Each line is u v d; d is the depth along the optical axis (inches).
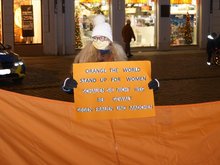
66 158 173.0
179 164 178.9
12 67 621.0
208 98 523.2
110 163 175.3
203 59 945.5
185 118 180.7
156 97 526.3
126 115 176.4
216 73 727.7
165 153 177.6
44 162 171.6
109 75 175.5
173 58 979.9
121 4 1123.3
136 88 176.7
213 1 1177.4
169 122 179.9
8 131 170.1
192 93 553.3
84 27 1112.8
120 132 176.4
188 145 180.2
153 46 1165.7
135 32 1154.7
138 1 1150.3
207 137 180.2
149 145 177.6
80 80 174.7
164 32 1154.7
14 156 170.1
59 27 1066.1
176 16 1173.7
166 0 1149.7
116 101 175.9
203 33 1182.3
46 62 928.9
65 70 796.6
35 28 1059.3
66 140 173.2
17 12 1051.9
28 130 170.7
